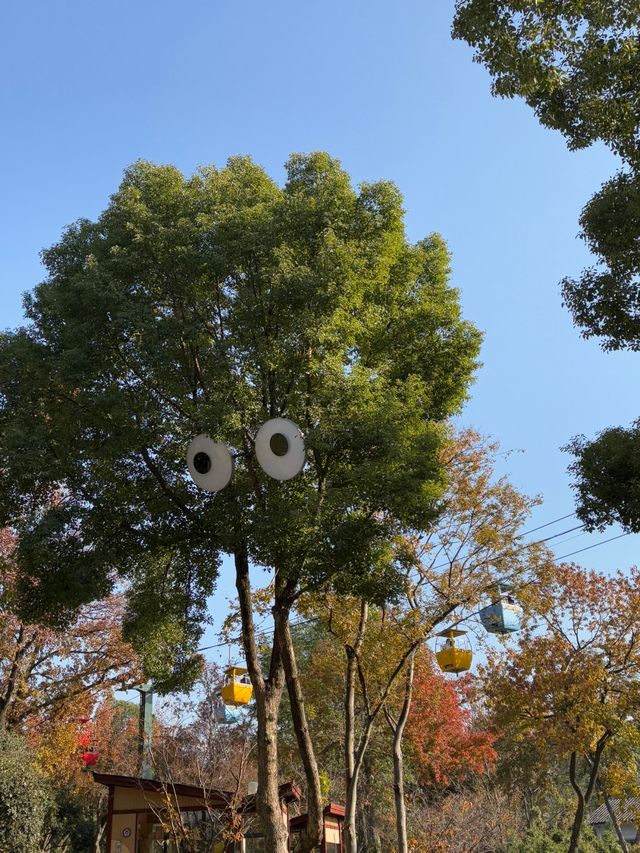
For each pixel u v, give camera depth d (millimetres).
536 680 20312
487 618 15469
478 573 15727
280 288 10617
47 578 11000
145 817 17750
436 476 11188
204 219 11125
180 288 11273
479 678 21328
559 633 20500
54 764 22938
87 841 28516
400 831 15281
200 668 13648
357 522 10664
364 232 12164
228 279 11555
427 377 13531
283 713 30625
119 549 11602
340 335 10977
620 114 9008
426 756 25766
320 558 10492
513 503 16250
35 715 22422
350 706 15375
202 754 18031
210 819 16156
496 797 26859
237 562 12266
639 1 8117
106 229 11977
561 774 35812
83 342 10609
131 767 27609
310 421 11273
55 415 11102
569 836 24984
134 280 11312
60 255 11984
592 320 10789
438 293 13961
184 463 12352
